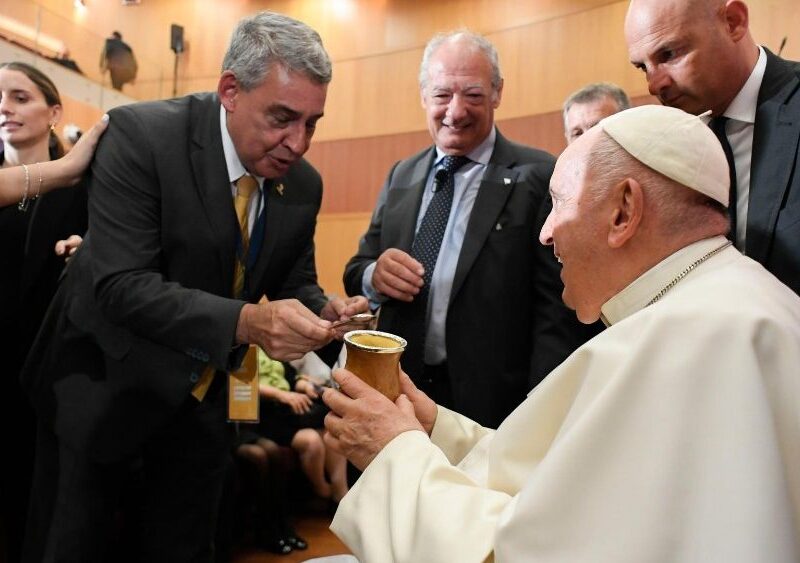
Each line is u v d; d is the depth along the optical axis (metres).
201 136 1.73
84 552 1.79
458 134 2.16
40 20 8.12
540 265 2.07
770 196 1.48
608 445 0.87
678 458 0.82
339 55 9.50
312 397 5.03
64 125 8.28
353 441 1.18
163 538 1.98
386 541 1.02
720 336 0.87
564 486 0.87
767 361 0.86
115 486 1.88
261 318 1.50
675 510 0.80
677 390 0.85
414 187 2.36
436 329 2.14
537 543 0.87
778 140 1.50
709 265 1.03
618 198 1.06
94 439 1.74
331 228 9.39
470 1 8.34
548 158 2.25
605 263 1.09
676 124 1.06
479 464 1.32
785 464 0.82
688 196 1.04
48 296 2.41
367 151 9.20
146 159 1.66
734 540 0.74
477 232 2.08
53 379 1.83
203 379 1.76
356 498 1.09
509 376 2.05
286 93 1.57
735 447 0.79
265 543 4.12
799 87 1.52
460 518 0.97
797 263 1.40
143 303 1.58
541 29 7.64
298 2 9.91
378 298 2.24
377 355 1.20
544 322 2.03
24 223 2.38
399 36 9.05
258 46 1.57
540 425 1.08
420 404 1.44
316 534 4.49
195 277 1.74
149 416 1.73
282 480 4.23
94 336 1.75
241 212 1.81
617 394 0.88
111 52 9.16
